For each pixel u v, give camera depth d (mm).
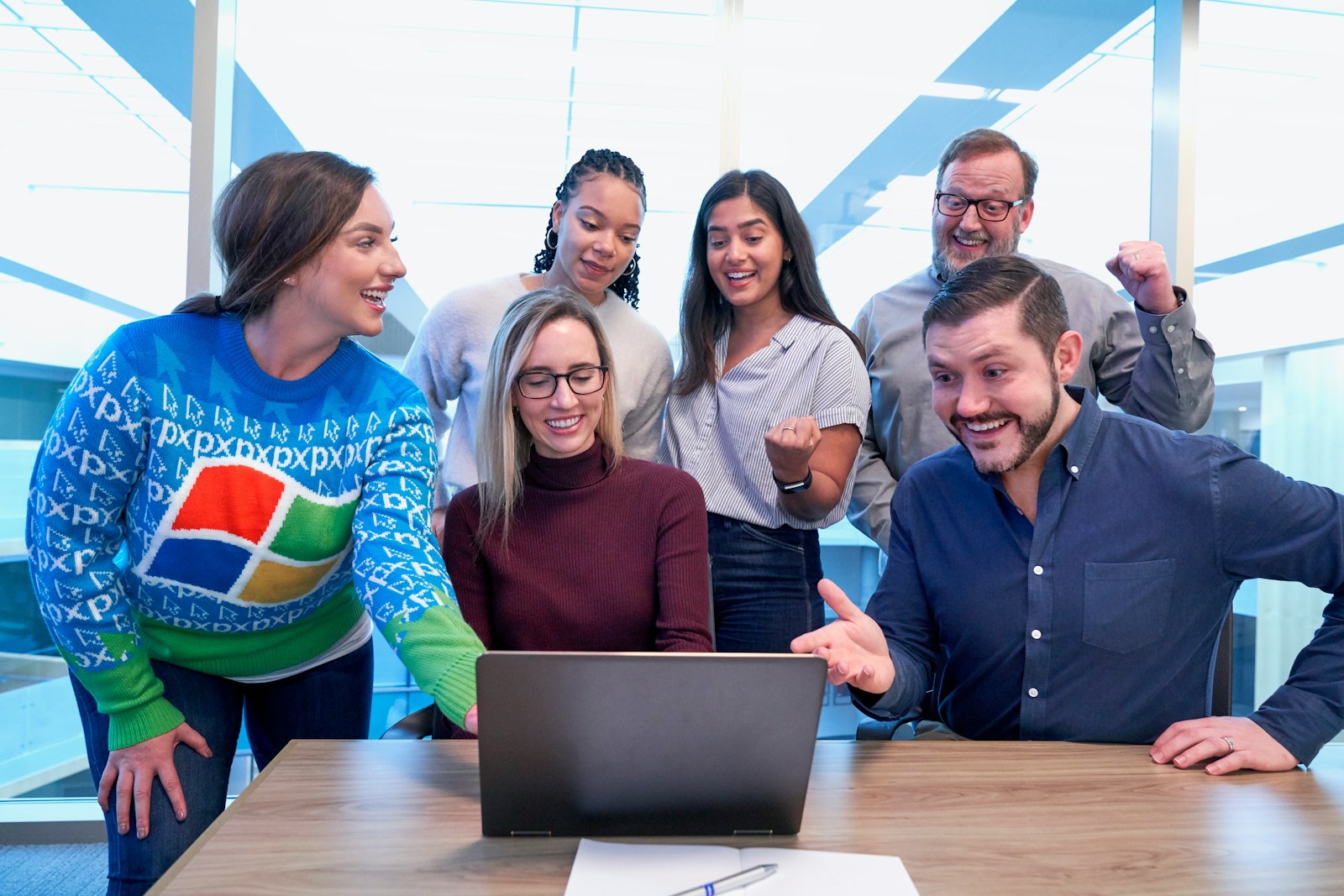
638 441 2170
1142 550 1394
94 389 1290
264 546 1384
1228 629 1538
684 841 924
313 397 1391
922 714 1660
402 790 1047
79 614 1314
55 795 2537
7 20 2453
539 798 914
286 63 2605
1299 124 2832
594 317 1646
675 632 1562
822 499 1901
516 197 2684
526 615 1624
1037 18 2838
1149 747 1281
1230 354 2824
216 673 1501
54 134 2480
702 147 2756
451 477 2090
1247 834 968
